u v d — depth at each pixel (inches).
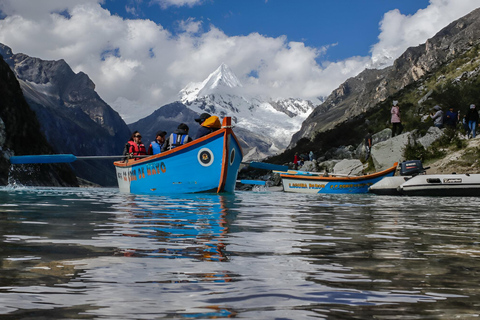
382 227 169.9
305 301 63.7
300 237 135.8
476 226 176.2
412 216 225.3
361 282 76.1
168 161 458.3
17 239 121.0
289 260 96.7
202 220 183.3
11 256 95.1
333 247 116.2
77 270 82.4
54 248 106.8
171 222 173.3
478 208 293.0
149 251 105.4
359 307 60.8
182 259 96.0
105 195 396.8
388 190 536.7
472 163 749.9
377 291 69.8
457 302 63.2
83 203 280.1
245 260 96.0
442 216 226.5
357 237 137.6
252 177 1419.8
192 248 111.1
